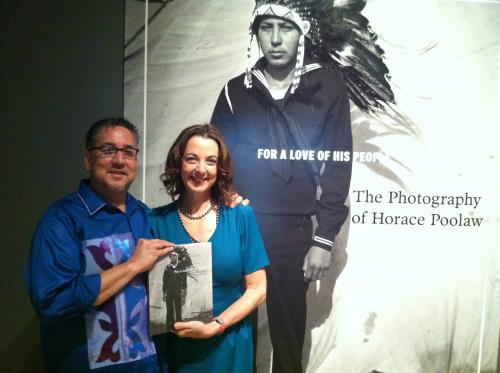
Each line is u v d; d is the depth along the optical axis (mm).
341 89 1678
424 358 1800
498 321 1795
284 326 1745
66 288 1031
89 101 1611
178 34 1612
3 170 1614
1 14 1567
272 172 1689
